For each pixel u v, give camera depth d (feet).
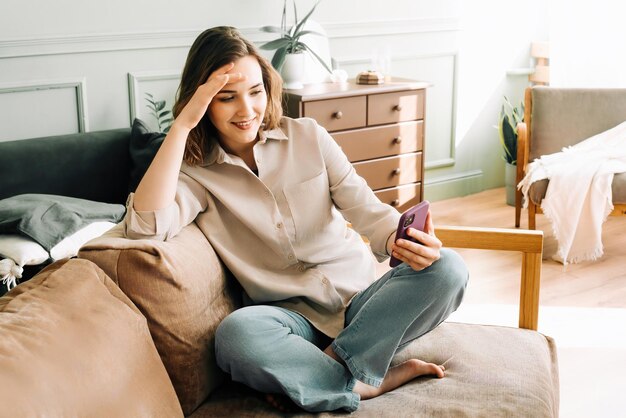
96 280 4.23
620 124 11.14
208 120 5.26
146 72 10.28
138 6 10.06
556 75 13.14
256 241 5.29
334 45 11.86
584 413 6.86
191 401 4.69
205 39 5.08
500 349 5.42
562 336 8.32
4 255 7.03
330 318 5.32
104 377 3.69
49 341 3.58
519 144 11.57
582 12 12.66
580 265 10.37
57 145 8.87
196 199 5.17
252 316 4.75
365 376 4.82
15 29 9.27
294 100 10.21
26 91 9.47
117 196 9.24
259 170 5.32
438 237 6.11
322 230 5.47
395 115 11.02
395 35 12.41
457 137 13.48
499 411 4.60
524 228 11.92
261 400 4.82
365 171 10.95
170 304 4.52
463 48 13.14
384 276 5.24
